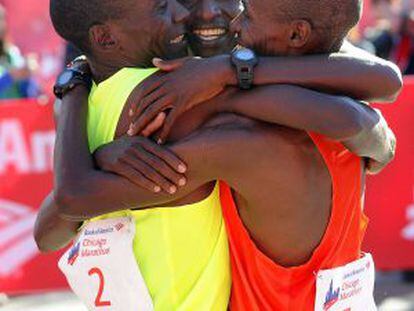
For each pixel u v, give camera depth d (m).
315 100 7.84
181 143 8.07
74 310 22.42
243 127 8.07
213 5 9.53
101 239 8.57
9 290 20.98
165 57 8.80
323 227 8.31
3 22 25.14
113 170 8.20
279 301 8.41
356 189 8.49
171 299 8.41
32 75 26.09
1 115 20.45
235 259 8.50
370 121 8.03
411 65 26.08
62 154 8.43
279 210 8.19
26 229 20.81
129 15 8.60
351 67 8.02
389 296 22.42
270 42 8.19
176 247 8.41
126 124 8.41
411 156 20.34
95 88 8.89
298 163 8.13
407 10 26.62
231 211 8.41
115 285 8.52
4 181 20.67
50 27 32.06
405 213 20.64
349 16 8.11
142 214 8.47
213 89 8.02
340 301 8.53
